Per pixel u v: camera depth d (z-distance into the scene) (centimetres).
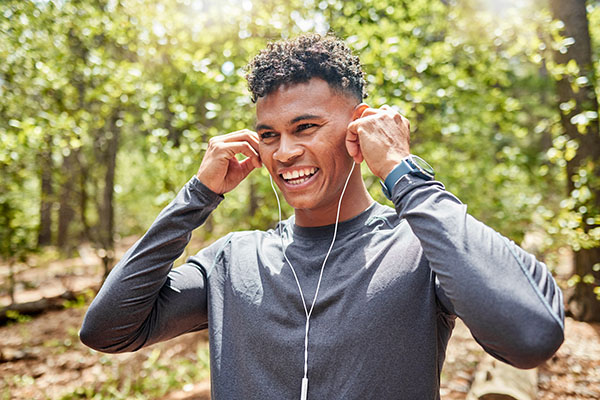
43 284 909
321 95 128
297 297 125
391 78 426
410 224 117
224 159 141
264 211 496
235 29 494
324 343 118
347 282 123
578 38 496
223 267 144
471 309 105
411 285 121
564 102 500
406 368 116
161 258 136
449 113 491
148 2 491
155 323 142
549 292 110
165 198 463
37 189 869
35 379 490
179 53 474
